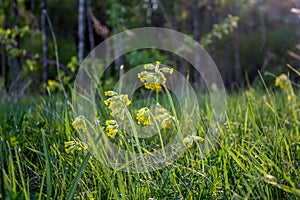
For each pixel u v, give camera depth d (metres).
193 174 1.70
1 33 8.29
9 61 8.92
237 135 2.40
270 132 2.36
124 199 1.38
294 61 9.97
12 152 2.12
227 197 1.54
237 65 19.58
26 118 2.61
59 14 17.11
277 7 16.44
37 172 1.91
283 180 1.57
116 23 7.73
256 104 3.07
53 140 2.33
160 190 1.58
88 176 1.78
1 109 3.69
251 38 21.36
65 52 14.28
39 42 13.90
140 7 12.63
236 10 20.11
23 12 15.77
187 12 19.47
